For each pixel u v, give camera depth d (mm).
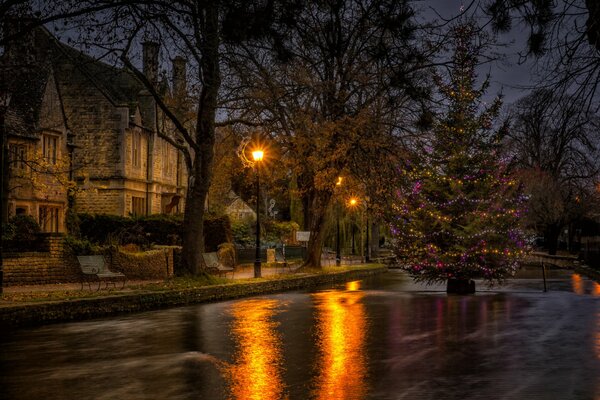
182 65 37375
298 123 36875
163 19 23828
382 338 15578
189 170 30156
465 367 11859
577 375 11109
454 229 30250
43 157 35719
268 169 43969
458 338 15508
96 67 49500
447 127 31094
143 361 12602
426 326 17812
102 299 20953
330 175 36625
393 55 16594
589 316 20109
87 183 46844
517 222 31094
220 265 37188
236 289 28484
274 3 14930
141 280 31406
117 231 41094
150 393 9914
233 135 41281
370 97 36906
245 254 49188
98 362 12508
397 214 32844
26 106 36656
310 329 17297
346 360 12648
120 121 47812
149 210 51688
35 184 33594
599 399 9422
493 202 30625
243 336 16000
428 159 31531
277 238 64438
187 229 29016
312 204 43219
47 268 27609
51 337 15875
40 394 9883
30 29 19188
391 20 15039
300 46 33750
